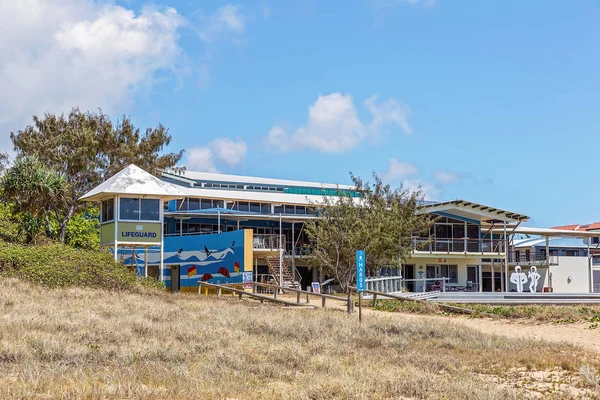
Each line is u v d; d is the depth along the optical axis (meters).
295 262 55.19
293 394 10.14
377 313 26.80
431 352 15.59
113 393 9.53
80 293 26.48
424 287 46.88
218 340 15.66
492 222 57.12
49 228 44.66
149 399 9.30
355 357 14.20
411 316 26.05
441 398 10.05
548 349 16.05
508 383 11.78
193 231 54.12
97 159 49.47
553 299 33.75
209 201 55.22
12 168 40.00
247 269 41.47
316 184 67.75
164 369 11.65
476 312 26.27
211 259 44.94
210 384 10.62
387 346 16.36
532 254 62.31
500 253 54.69
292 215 55.78
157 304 24.52
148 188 35.59
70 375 10.81
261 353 14.09
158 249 49.28
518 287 46.12
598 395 10.57
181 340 15.74
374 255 42.19
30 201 39.50
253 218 51.16
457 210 53.81
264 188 63.44
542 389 11.21
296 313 23.72
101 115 50.94
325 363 12.95
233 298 32.50
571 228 73.81
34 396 9.12
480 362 13.93
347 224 43.28
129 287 30.91
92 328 16.50
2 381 10.17
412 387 10.66
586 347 17.09
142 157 51.56
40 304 21.48
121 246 37.38
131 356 12.75
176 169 54.50
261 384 11.04
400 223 44.00
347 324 20.00
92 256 31.39
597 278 67.50
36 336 14.32
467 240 54.00
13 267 29.20
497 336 18.62
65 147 49.16
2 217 41.31
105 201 36.81
